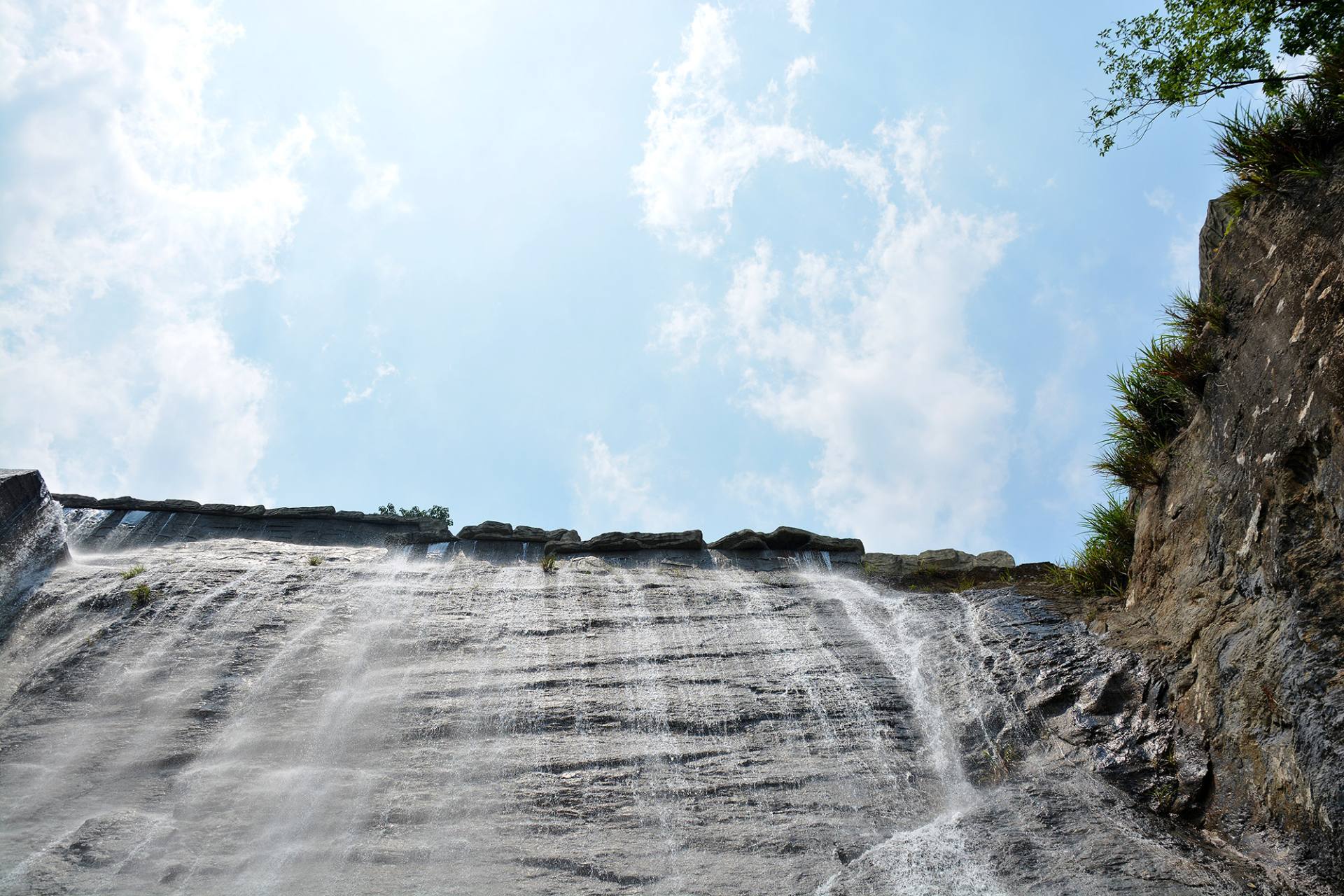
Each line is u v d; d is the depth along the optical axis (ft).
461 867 14.99
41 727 19.06
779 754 18.97
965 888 14.35
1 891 13.76
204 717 19.58
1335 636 14.94
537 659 22.85
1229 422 19.99
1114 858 14.75
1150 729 18.15
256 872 14.75
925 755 19.13
